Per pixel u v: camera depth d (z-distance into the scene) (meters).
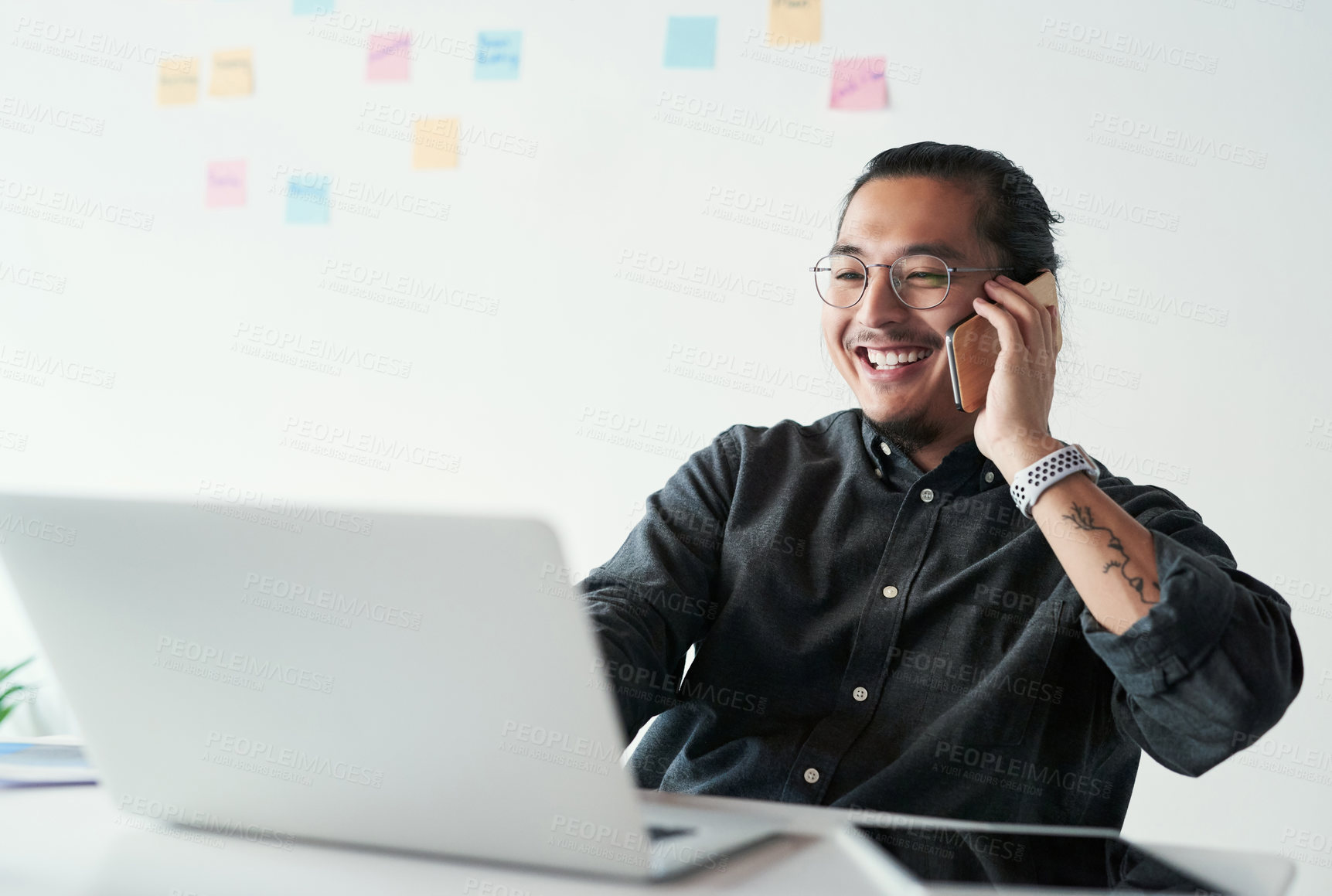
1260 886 0.56
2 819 0.60
